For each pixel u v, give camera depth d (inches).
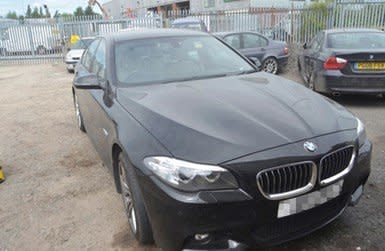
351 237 121.0
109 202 153.3
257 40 490.9
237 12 697.0
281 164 97.2
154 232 103.9
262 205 96.7
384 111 273.6
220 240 97.0
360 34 317.4
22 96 409.4
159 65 156.9
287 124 108.1
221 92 130.6
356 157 112.7
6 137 251.9
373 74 270.7
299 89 138.7
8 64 815.1
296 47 604.7
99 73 167.9
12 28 818.2
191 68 157.9
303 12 650.8
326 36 322.3
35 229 136.9
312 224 107.8
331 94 311.1
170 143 102.2
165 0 1501.0
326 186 104.5
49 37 836.6
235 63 168.6
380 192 148.1
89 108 180.5
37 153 215.9
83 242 127.4
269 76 155.9
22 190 168.4
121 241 126.4
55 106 345.4
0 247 127.5
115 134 123.6
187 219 94.7
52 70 670.5
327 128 110.0
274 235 103.0
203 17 724.0
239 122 107.7
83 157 204.7
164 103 122.4
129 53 160.7
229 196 94.1
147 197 102.3
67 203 154.5
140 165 103.8
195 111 114.6
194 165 95.6
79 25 829.2
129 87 143.9
